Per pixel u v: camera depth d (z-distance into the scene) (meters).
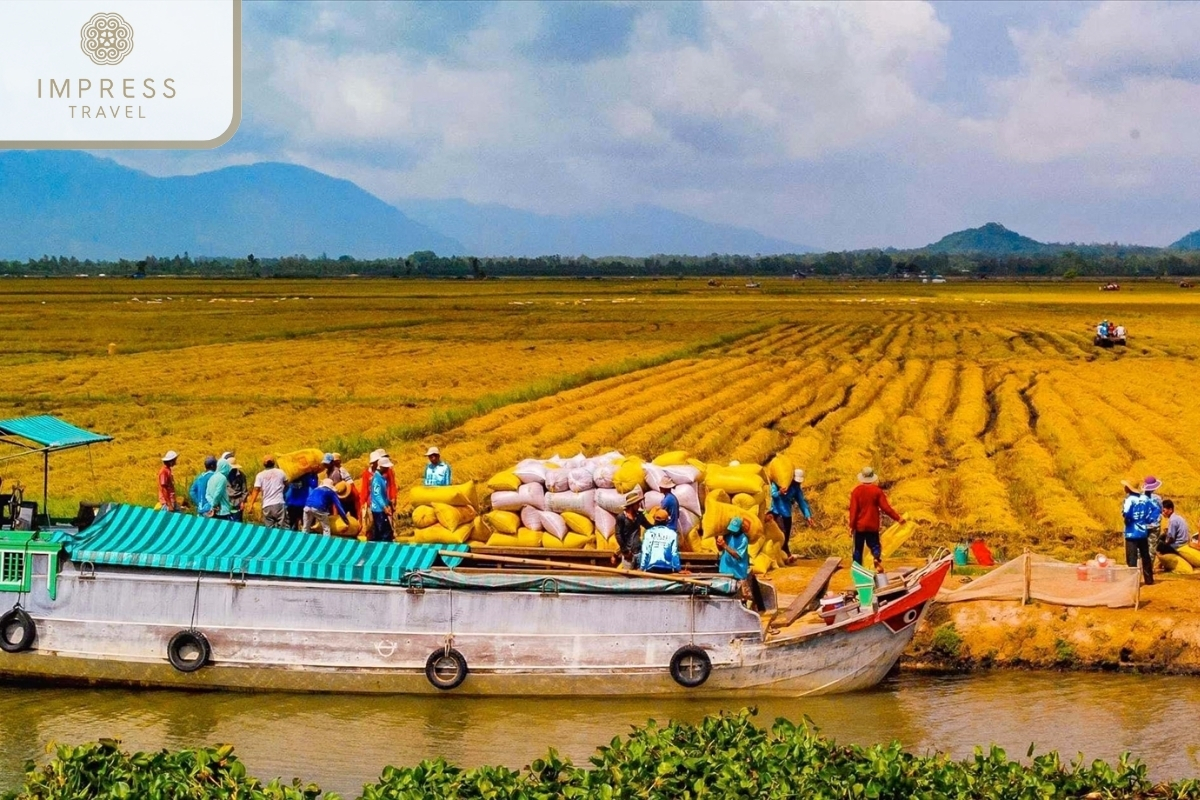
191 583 23.03
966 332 116.06
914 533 32.88
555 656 22.64
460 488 25.52
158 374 76.38
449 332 114.88
